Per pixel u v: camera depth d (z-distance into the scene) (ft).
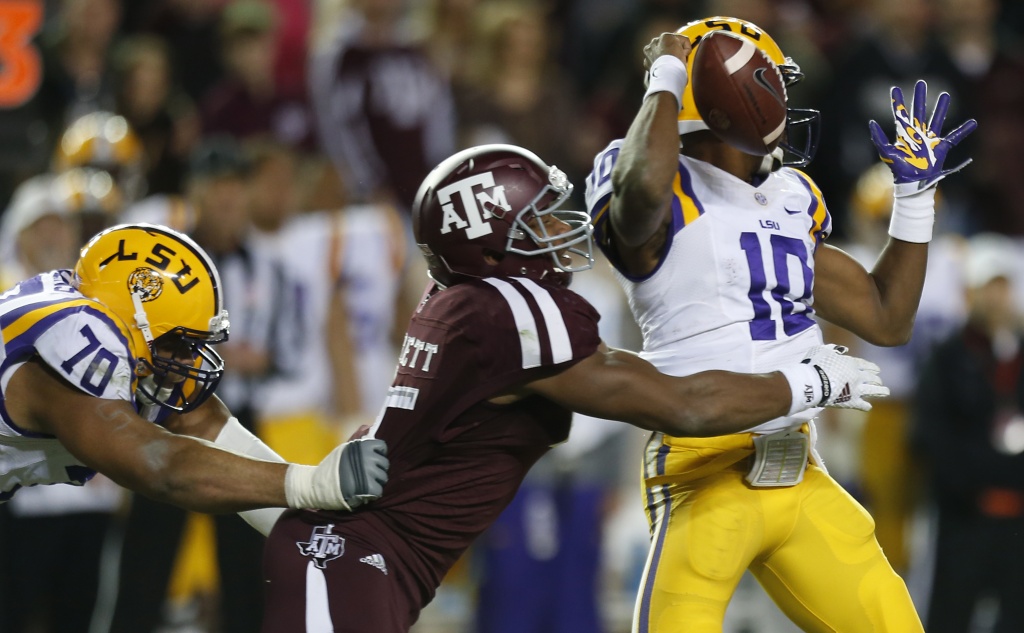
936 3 99.04
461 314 37.50
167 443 37.50
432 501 38.27
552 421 38.75
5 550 60.54
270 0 96.22
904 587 42.57
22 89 65.87
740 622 71.36
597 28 101.86
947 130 94.68
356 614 37.14
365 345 72.33
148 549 61.21
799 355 40.75
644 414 37.22
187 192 69.56
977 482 68.13
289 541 38.58
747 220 40.52
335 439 71.41
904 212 43.68
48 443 40.01
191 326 39.32
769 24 96.37
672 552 41.52
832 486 42.88
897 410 79.10
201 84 92.58
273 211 69.92
